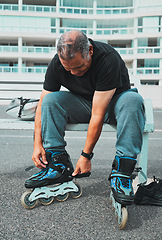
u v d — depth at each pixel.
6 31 30.55
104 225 1.07
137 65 32.16
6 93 2.47
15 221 1.10
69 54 1.03
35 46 33.09
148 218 1.14
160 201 1.28
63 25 32.81
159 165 2.13
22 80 2.56
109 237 0.98
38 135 1.28
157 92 10.27
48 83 1.36
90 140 1.17
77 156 2.55
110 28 32.91
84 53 1.06
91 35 31.98
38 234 1.00
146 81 31.50
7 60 31.42
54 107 1.25
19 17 30.98
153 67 30.78
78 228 1.05
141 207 1.27
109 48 1.22
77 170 1.20
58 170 1.24
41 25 31.42
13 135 4.09
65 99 1.29
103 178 1.74
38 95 2.50
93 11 33.06
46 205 1.27
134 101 1.13
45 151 1.26
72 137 4.04
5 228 1.04
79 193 1.38
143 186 1.29
